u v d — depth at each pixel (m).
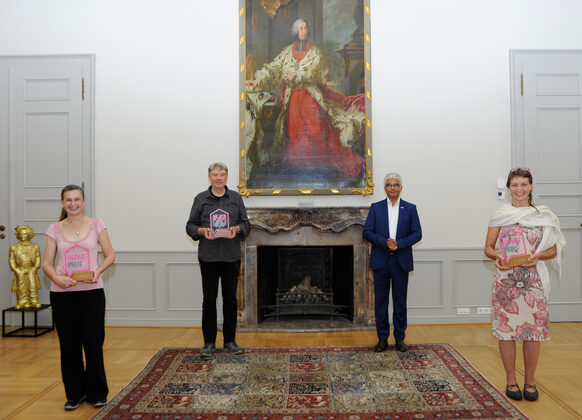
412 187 4.93
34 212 5.01
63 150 5.02
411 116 4.93
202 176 4.97
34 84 5.04
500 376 3.26
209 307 3.75
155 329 4.80
